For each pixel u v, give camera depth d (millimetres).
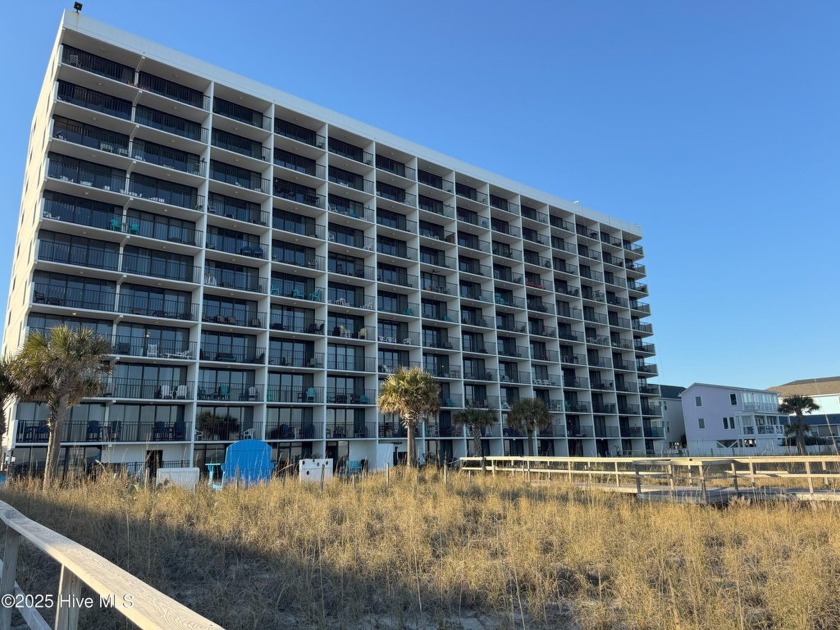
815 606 6895
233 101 39188
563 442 51375
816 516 12922
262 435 34500
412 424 31625
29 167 40750
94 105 33344
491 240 51719
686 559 8789
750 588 7828
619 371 59938
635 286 66062
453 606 7543
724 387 64500
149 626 2273
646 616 6711
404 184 47781
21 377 21156
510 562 8984
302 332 38281
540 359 53562
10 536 4754
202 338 35188
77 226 30656
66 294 31062
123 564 8414
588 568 8961
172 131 36125
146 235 34125
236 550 9820
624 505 15031
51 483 17250
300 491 16250
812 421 75000
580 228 62531
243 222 36500
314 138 43438
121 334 32562
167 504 13398
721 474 18000
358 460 39375
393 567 8828
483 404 47375
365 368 41656
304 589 7602
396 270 46406
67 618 3342
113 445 29922
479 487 18859
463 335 49281
